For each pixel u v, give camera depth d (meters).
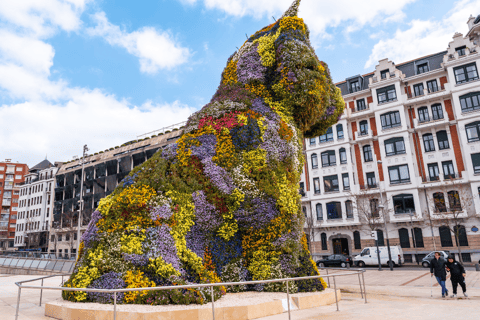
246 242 9.58
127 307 7.07
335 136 39.66
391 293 12.60
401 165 34.88
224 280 9.15
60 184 65.56
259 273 9.30
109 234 8.16
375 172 36.78
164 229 8.29
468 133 32.00
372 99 38.28
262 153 9.68
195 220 8.98
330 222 38.16
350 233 37.19
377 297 11.32
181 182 9.07
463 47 33.69
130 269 7.82
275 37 11.66
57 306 7.52
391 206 34.59
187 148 9.66
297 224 9.84
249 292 9.16
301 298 8.56
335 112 12.80
